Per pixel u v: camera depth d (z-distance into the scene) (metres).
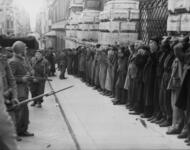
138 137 8.38
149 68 10.02
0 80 5.18
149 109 10.36
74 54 25.52
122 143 7.90
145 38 16.36
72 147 8.00
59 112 12.34
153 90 10.02
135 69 11.04
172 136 8.43
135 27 17.47
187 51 7.94
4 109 5.11
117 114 11.28
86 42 25.44
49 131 9.56
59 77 24.53
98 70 17.02
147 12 16.42
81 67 21.77
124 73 12.69
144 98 10.30
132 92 11.34
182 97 7.82
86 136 8.70
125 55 12.68
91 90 17.52
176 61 8.35
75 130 9.38
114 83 14.24
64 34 46.69
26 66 8.76
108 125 9.78
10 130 5.12
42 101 13.62
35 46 15.02
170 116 9.23
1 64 6.69
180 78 8.26
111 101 13.84
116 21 17.53
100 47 16.50
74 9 35.84
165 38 9.31
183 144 7.74
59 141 8.53
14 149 5.16
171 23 11.48
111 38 17.64
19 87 8.52
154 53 9.94
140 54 10.43
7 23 55.38
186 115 7.98
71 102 13.93
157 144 7.72
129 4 17.55
